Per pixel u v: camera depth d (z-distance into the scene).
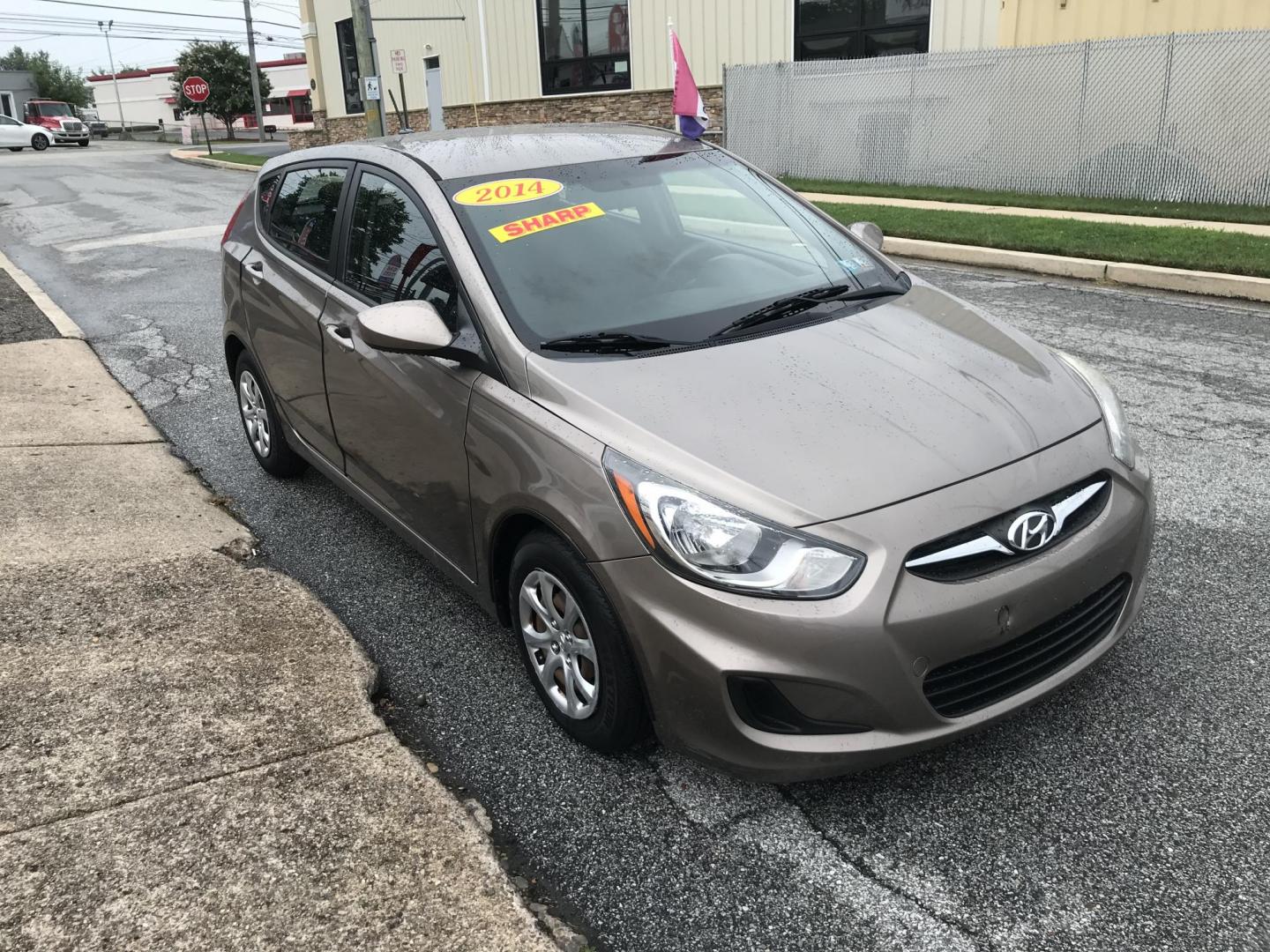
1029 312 7.77
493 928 2.31
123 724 3.06
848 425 2.71
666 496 2.54
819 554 2.43
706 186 3.89
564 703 3.03
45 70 81.44
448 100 25.11
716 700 2.49
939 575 2.48
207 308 9.09
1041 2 13.20
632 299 3.29
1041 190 13.46
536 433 2.85
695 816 2.72
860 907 2.40
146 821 2.65
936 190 14.20
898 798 2.75
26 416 6.02
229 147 39.75
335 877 2.46
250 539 4.43
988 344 3.27
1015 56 13.30
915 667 2.44
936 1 15.12
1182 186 12.09
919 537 2.46
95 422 5.95
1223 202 11.77
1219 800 2.69
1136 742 2.92
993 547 2.53
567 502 2.71
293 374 4.35
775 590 2.42
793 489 2.52
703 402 2.79
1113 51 12.34
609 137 4.14
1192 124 11.84
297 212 4.48
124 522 4.53
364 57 18.56
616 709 2.76
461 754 3.02
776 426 2.70
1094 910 2.36
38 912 2.36
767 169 16.86
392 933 2.30
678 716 2.59
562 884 2.51
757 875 2.51
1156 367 6.31
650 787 2.84
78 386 6.69
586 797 2.81
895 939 2.31
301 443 4.62
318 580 4.12
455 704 3.27
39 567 4.05
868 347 3.13
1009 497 2.58
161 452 5.48
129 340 8.02
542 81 22.08
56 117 44.84
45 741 2.98
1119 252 8.98
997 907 2.38
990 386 2.96
